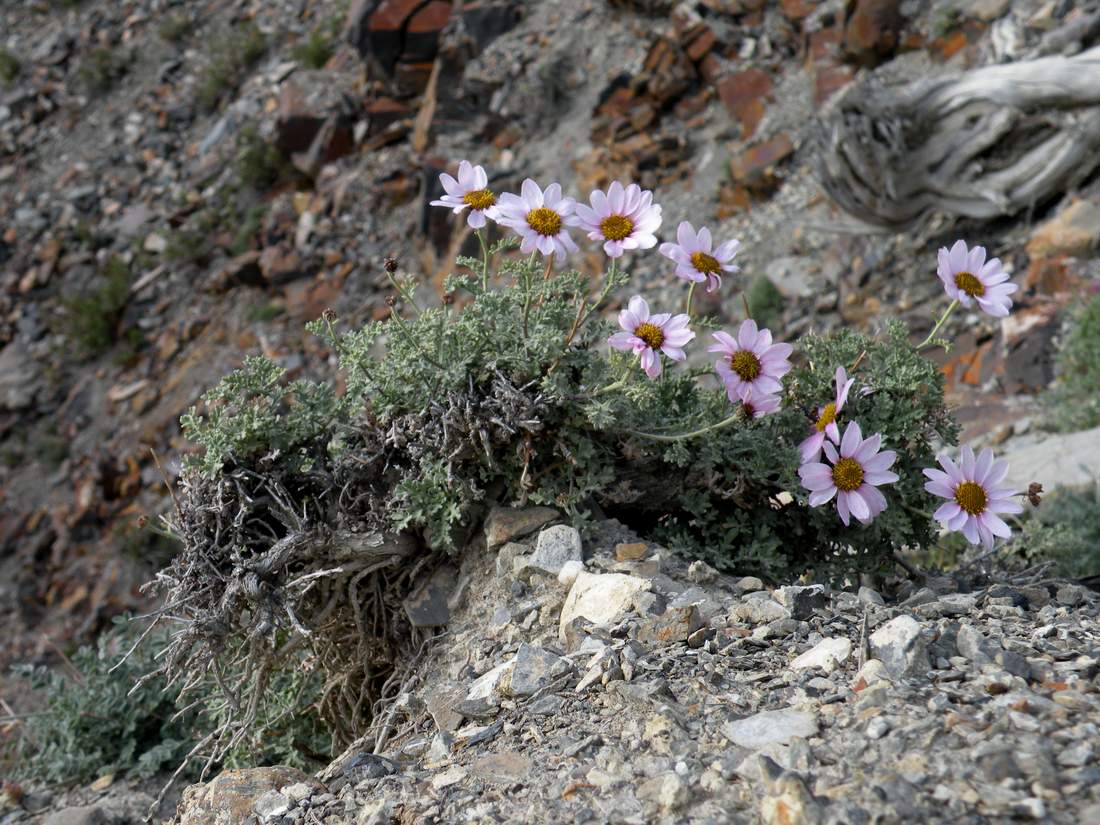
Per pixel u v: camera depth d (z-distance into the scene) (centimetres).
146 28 1956
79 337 1570
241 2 1930
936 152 952
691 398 337
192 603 305
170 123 1802
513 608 303
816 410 329
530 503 326
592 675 258
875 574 342
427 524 318
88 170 1783
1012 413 779
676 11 1368
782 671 247
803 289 1065
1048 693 219
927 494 330
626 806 211
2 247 1720
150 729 479
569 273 328
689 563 315
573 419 309
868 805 189
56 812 427
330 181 1507
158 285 1584
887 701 222
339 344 331
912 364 330
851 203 995
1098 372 742
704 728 229
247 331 1454
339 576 323
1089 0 1018
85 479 1441
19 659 1285
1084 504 561
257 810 250
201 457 310
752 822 196
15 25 2067
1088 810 180
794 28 1296
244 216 1591
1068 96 895
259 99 1731
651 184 1277
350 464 318
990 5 1101
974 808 185
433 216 1327
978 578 344
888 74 1159
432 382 311
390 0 1500
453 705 271
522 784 228
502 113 1404
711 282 299
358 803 243
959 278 313
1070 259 875
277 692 373
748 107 1266
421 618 319
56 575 1366
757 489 327
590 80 1395
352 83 1585
